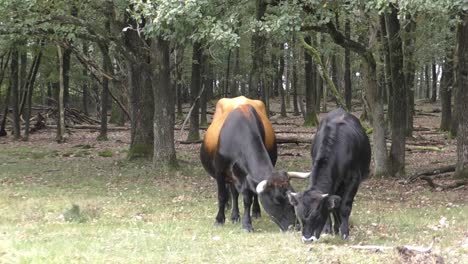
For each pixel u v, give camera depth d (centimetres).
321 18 1202
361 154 798
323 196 692
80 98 4825
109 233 830
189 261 662
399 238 805
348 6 1142
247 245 741
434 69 4828
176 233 841
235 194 949
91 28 1531
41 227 882
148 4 1107
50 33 1592
